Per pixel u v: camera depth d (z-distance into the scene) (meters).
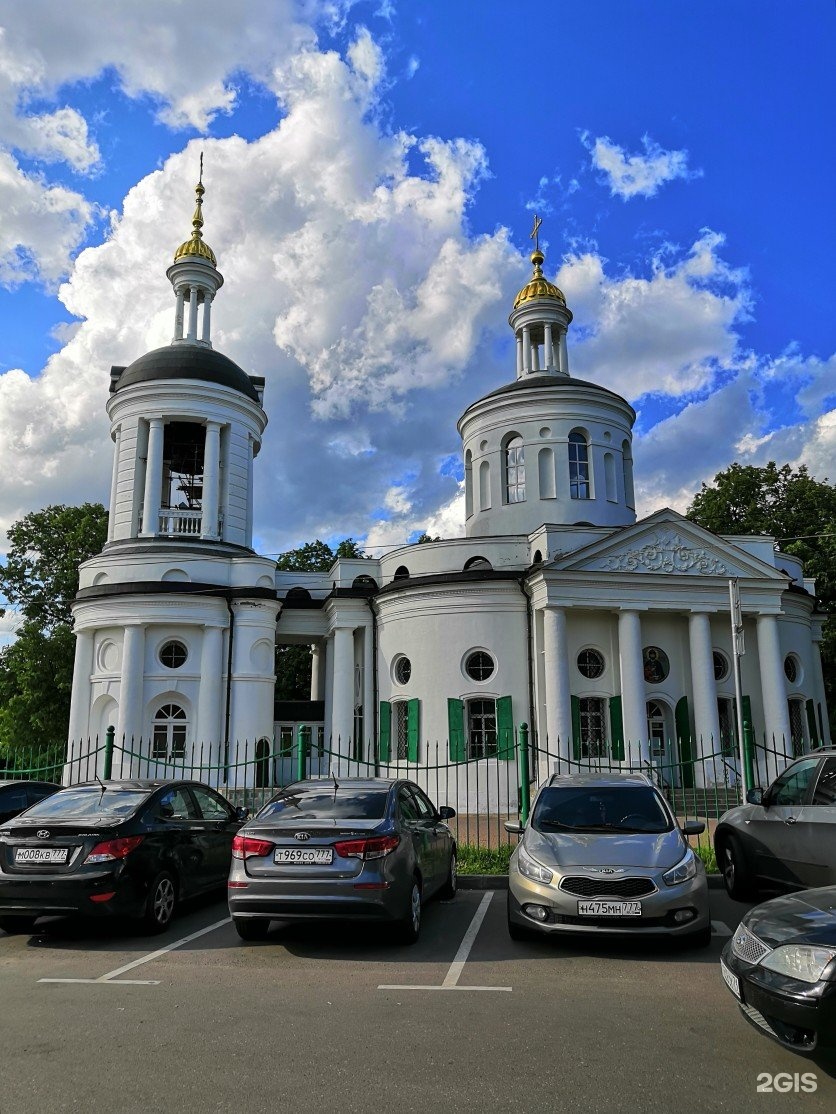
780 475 39.50
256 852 9.16
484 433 33.12
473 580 26.17
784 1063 5.75
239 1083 5.39
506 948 9.26
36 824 9.87
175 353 32.03
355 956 8.95
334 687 29.56
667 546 25.61
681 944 9.33
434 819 11.86
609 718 24.88
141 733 27.67
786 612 28.31
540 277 35.59
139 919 9.83
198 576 29.12
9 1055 5.94
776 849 11.29
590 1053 5.93
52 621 42.62
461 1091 5.25
